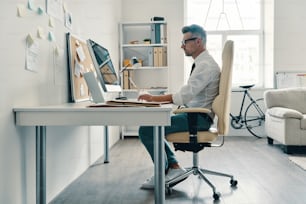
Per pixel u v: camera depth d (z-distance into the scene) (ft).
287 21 16.42
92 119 5.08
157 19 15.67
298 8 16.37
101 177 8.67
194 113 6.75
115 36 15.06
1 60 4.75
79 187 7.75
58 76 7.12
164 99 7.15
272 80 16.66
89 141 9.86
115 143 14.39
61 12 7.36
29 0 5.66
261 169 9.52
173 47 16.72
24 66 5.49
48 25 6.56
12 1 5.09
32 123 5.14
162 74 16.69
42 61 6.25
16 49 5.21
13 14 5.12
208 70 7.10
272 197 6.97
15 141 5.20
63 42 7.48
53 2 6.83
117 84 7.99
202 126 6.96
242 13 17.46
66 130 7.68
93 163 10.35
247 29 17.43
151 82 16.72
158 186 5.48
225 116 6.94
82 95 8.32
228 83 6.87
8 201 4.98
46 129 6.39
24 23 5.49
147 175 8.87
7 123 4.92
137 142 14.67
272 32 16.56
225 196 7.04
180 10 16.67
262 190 7.47
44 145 5.73
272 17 16.53
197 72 7.11
